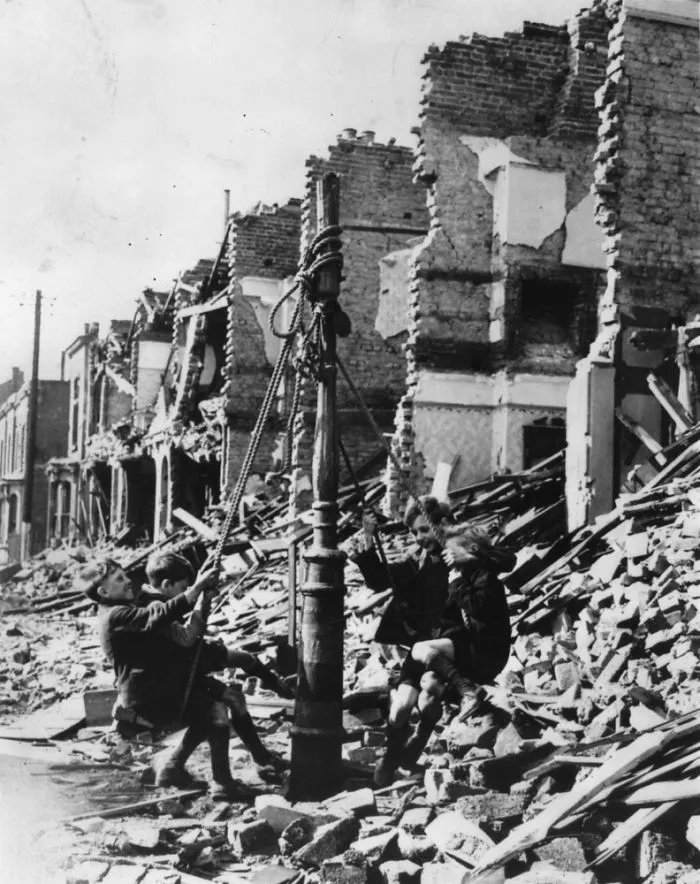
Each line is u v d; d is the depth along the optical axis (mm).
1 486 51219
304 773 5824
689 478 9734
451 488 15547
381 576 6277
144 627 6004
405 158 21688
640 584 8250
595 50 16156
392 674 8555
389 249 21625
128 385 38375
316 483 6141
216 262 28656
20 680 11125
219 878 4738
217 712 6078
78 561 27922
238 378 25344
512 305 15773
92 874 4684
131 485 35969
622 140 12203
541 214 15992
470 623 6137
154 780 6395
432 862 4648
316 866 4855
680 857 4305
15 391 53125
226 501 24578
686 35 12469
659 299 12188
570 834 4500
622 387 11531
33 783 6367
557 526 11891
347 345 21344
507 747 6035
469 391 15812
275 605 13227
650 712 6062
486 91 16016
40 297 24188
